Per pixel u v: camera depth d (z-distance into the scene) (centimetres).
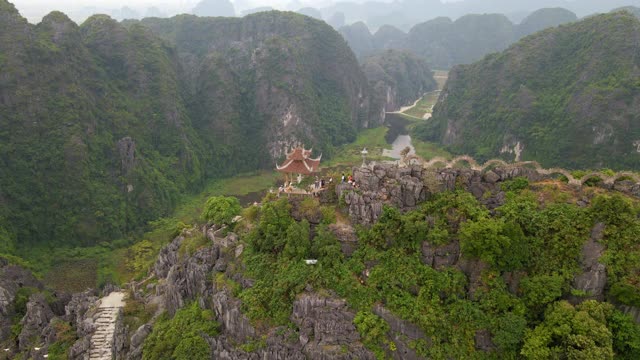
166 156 13738
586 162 13662
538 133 15075
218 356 4447
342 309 4147
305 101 17575
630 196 4306
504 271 4031
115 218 10831
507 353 3731
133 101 13688
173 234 7612
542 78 16762
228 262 5047
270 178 15562
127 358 4925
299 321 4241
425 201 4572
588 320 3466
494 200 4478
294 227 4612
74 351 5109
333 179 5172
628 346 3506
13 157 10150
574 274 3809
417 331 3928
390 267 4250
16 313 6084
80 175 10675
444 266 4172
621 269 3709
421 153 17888
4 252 8675
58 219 10194
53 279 8688
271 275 4556
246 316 4400
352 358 3934
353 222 4634
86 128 11344
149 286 6319
